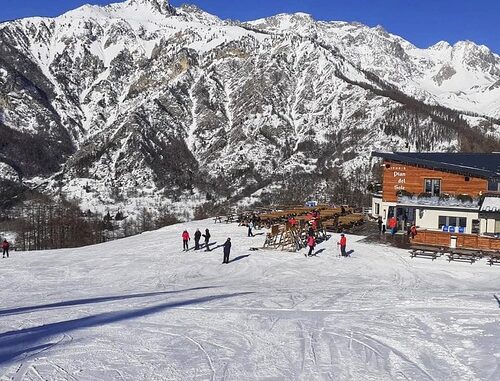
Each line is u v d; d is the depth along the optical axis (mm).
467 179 42156
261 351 13273
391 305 18547
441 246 35594
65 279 29266
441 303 18547
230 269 31141
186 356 12828
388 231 43812
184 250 37688
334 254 34844
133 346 13555
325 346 13680
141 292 24188
